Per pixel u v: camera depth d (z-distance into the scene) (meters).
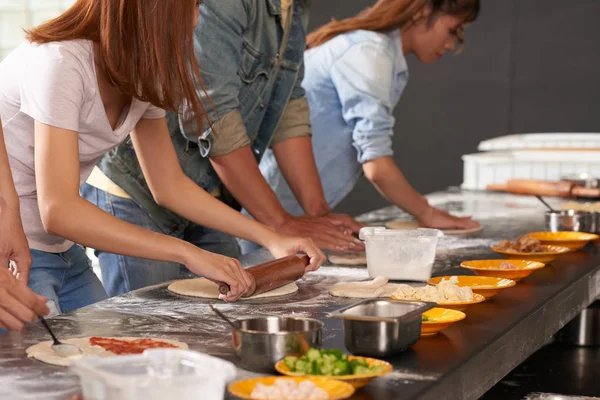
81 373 0.93
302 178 2.65
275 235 1.95
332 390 1.01
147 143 1.96
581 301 1.98
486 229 2.80
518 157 4.10
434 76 5.70
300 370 1.09
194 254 1.63
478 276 1.81
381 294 1.71
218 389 0.93
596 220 2.54
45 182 1.59
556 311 1.76
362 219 3.06
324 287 1.83
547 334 1.70
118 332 1.40
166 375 0.95
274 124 2.59
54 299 1.86
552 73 5.45
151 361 0.96
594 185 3.73
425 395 1.08
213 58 2.22
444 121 5.72
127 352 1.25
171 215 2.40
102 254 2.35
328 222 2.36
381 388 1.09
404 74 3.01
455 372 1.19
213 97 2.24
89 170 1.93
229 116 2.27
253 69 2.42
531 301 1.68
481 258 2.20
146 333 1.40
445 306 1.54
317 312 1.57
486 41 5.56
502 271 1.86
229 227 1.95
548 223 2.59
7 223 1.58
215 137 2.26
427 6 2.92
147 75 1.63
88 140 1.80
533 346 1.61
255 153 2.68
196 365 0.94
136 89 1.67
